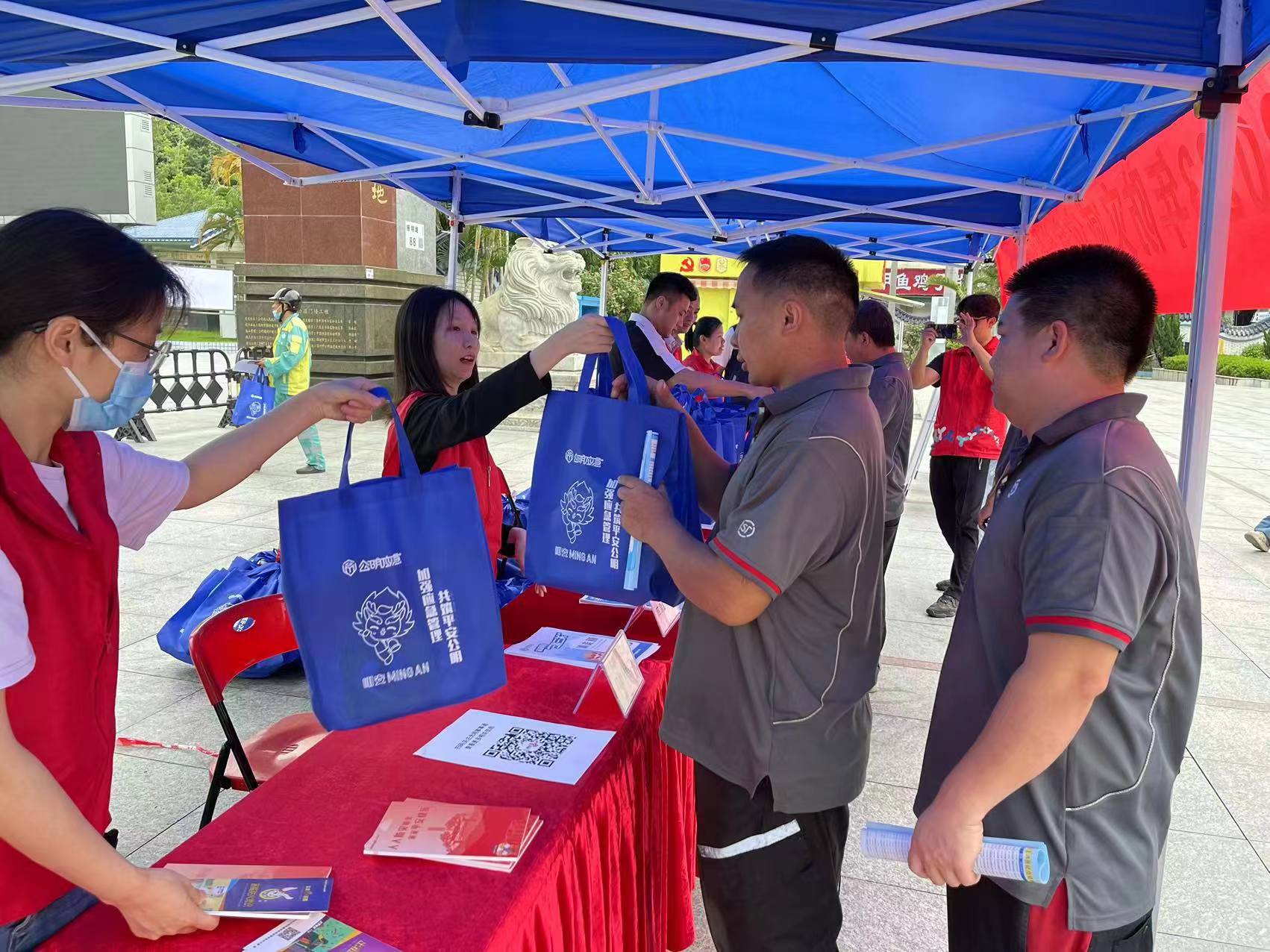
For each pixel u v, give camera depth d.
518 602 2.62
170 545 5.76
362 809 1.43
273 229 12.47
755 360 1.68
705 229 5.83
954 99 3.69
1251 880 2.64
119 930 1.14
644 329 3.89
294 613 1.31
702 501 2.05
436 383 2.45
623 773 1.67
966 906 1.38
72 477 1.12
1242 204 2.40
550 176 4.74
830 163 4.12
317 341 12.57
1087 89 3.35
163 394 12.68
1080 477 1.20
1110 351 1.29
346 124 4.29
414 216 13.67
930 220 5.50
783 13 1.82
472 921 1.16
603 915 1.55
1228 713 3.80
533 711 1.81
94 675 1.12
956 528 5.00
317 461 8.29
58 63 2.77
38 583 1.02
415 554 1.36
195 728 3.36
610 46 1.94
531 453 9.86
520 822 1.36
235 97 3.87
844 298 1.64
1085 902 1.26
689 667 1.67
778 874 1.65
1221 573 6.04
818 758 1.60
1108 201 3.89
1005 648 1.32
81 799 1.10
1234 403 19.92
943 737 1.42
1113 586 1.13
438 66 2.03
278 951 1.09
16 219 1.04
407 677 1.37
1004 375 1.39
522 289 13.48
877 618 1.69
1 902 1.06
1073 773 1.26
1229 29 1.83
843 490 1.49
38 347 1.03
